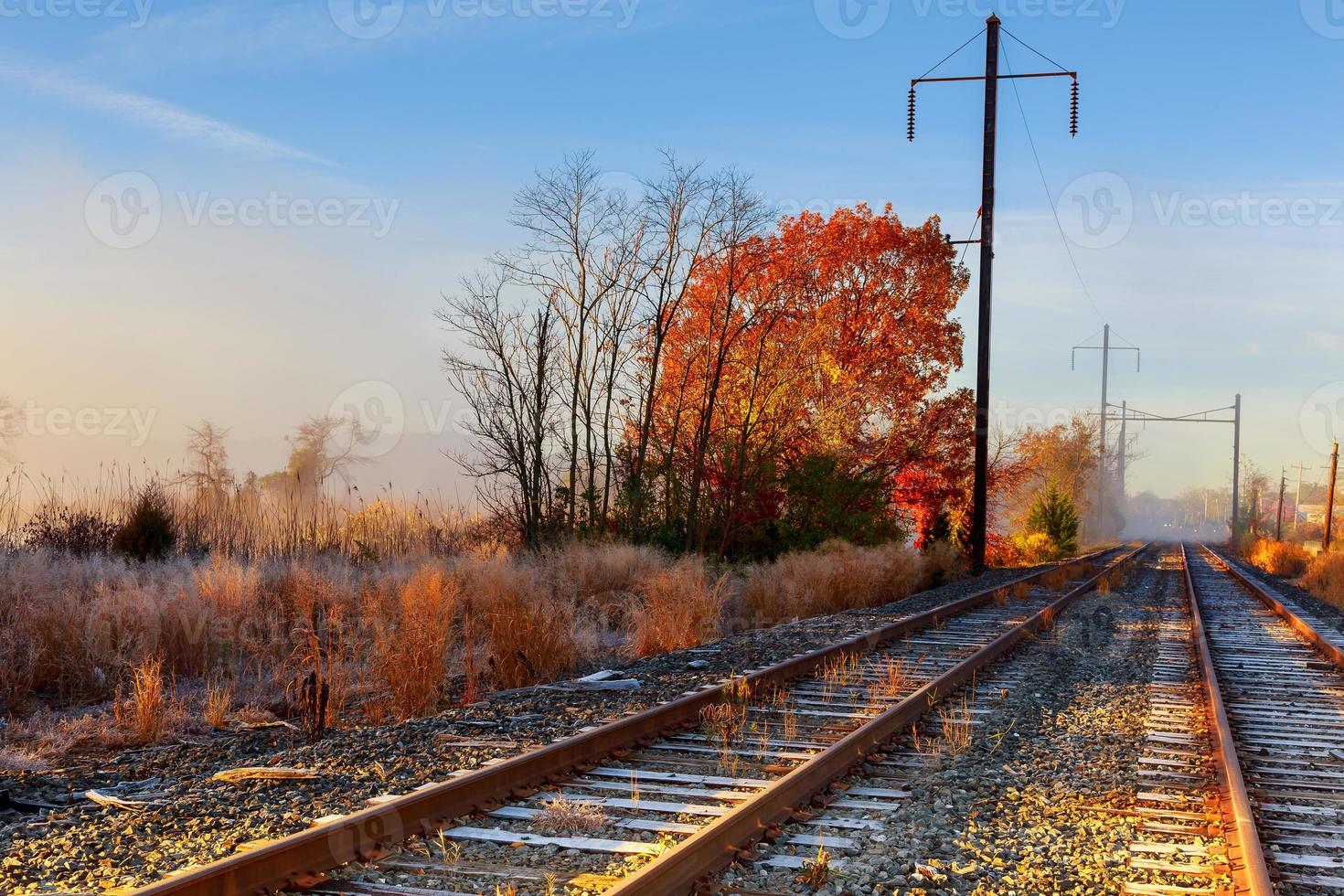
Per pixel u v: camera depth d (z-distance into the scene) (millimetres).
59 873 5301
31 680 10797
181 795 6855
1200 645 15641
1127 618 21375
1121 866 5777
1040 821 6684
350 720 9891
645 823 6230
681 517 27094
